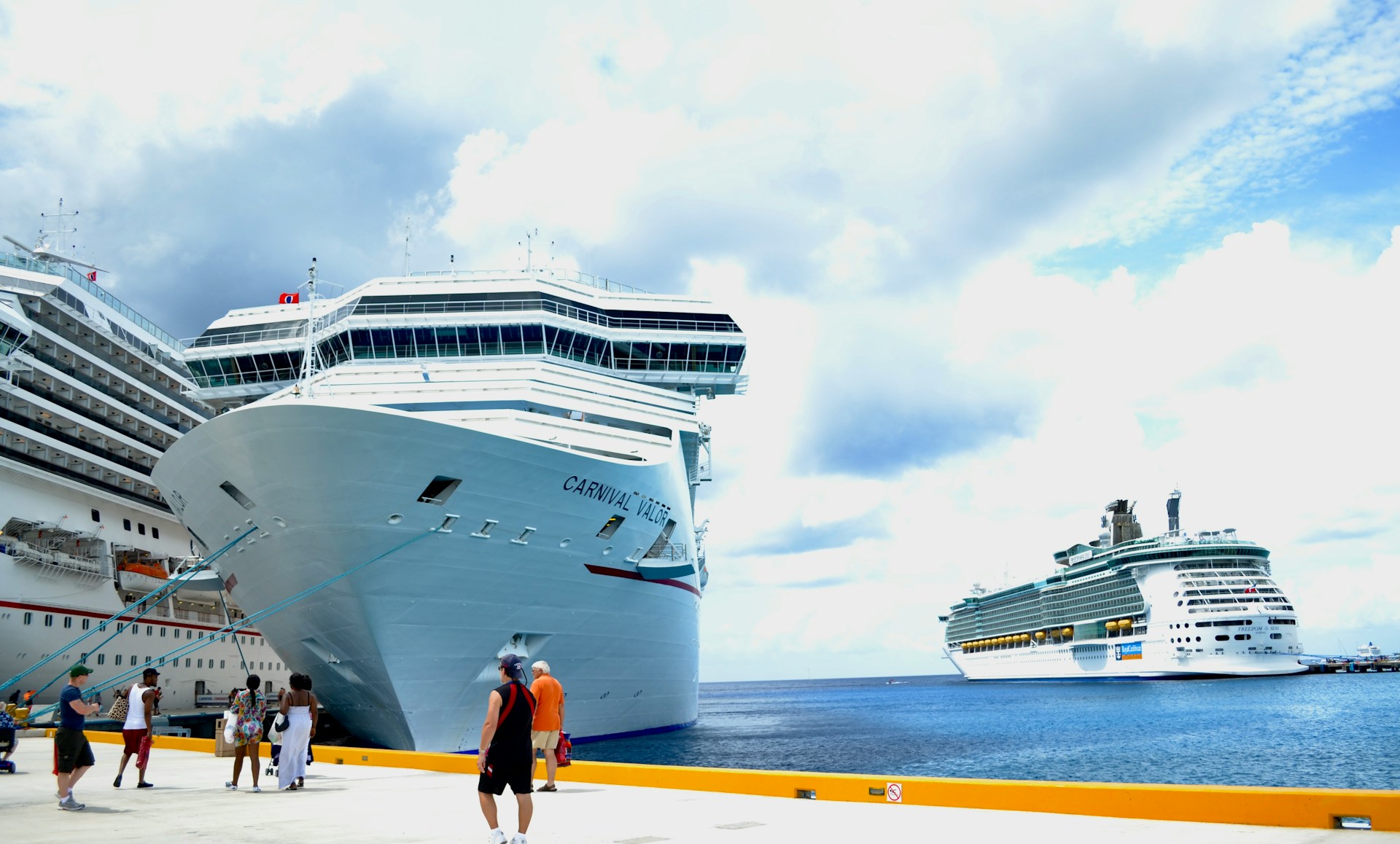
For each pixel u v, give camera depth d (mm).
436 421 24578
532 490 26906
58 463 50062
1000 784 11086
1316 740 49250
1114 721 67500
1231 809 9555
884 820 10492
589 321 38469
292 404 24078
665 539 33469
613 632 32031
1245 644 113875
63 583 48094
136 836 10359
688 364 40000
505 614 28375
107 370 53719
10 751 18969
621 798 13039
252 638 63188
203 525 29031
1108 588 126500
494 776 8945
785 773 12906
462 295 37000
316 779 16484
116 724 47562
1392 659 194125
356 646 27297
